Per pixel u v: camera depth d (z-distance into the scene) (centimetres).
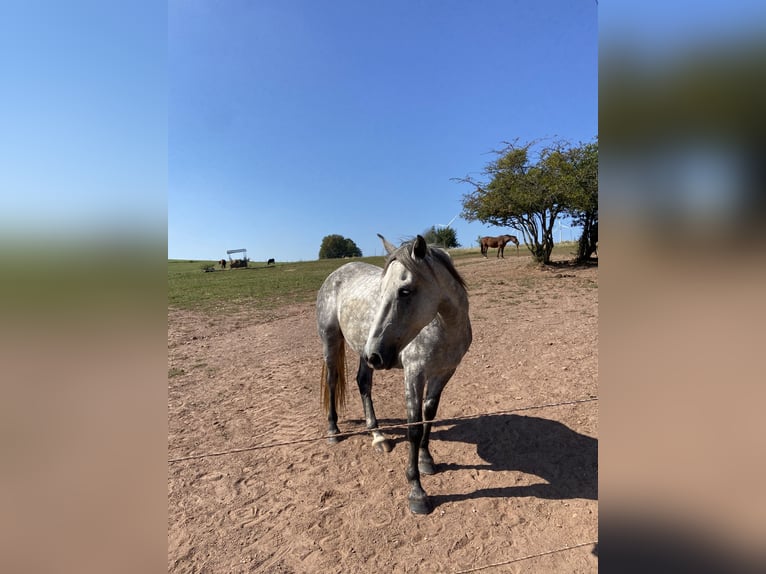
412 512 277
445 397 464
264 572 234
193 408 489
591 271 1474
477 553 238
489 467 325
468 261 2459
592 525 253
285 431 415
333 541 256
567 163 1513
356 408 471
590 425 378
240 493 311
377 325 234
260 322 1080
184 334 955
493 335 721
